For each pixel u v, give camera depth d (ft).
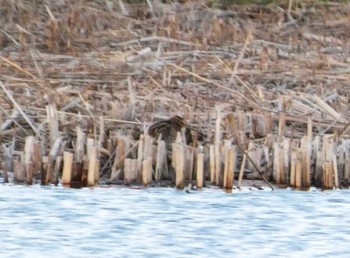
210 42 152.87
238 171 112.27
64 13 163.53
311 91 132.46
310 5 174.91
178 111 121.29
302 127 120.78
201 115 119.03
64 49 152.05
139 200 103.86
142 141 109.81
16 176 109.81
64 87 130.00
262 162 112.47
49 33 154.81
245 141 112.47
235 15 170.50
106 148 113.29
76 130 113.29
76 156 109.40
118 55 145.79
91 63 142.31
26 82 131.54
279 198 105.70
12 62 135.03
